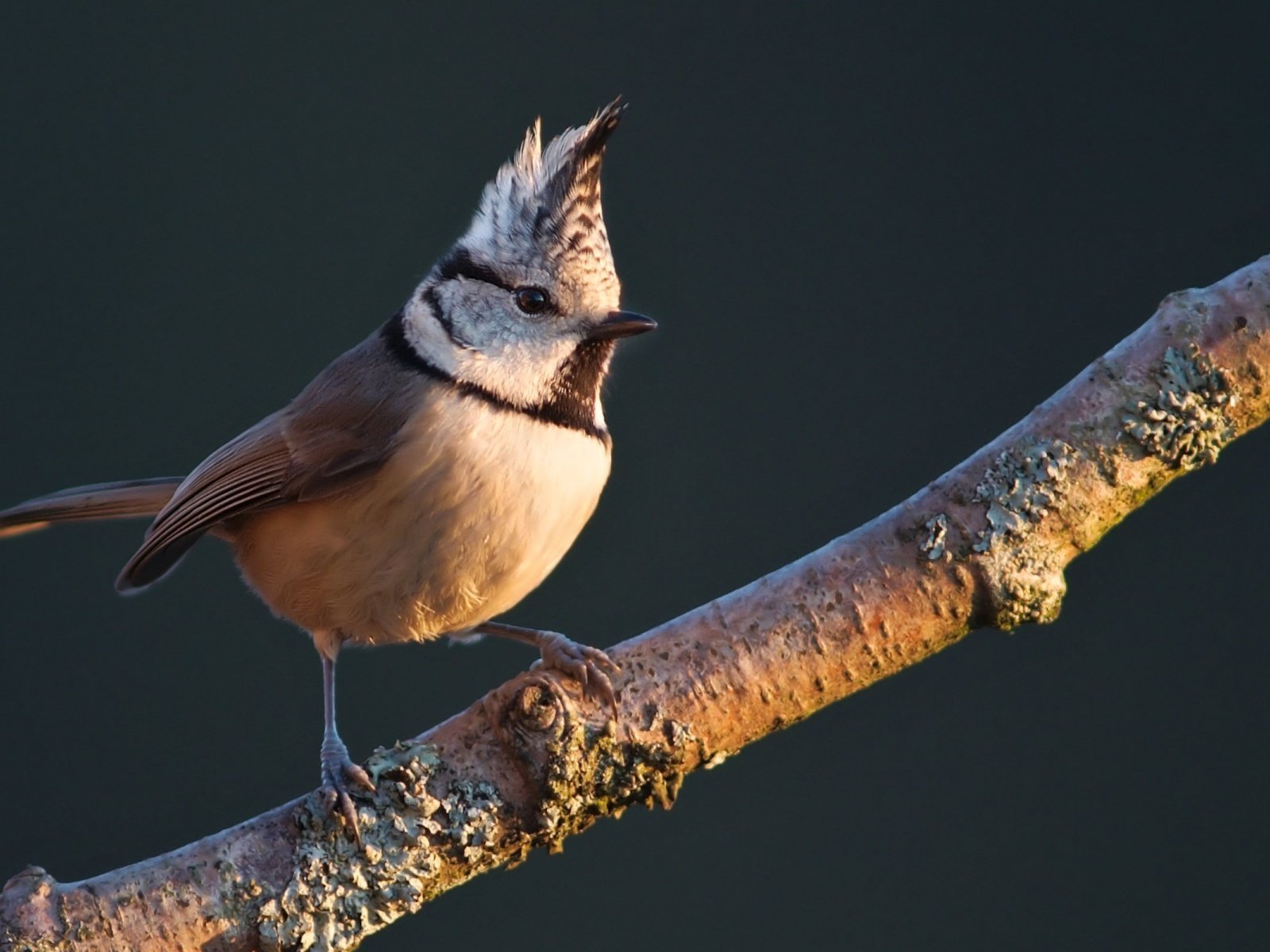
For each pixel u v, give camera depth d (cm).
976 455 371
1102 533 371
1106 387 371
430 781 370
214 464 377
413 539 374
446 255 375
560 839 370
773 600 371
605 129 375
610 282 375
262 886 370
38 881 369
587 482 375
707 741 370
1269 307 371
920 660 371
